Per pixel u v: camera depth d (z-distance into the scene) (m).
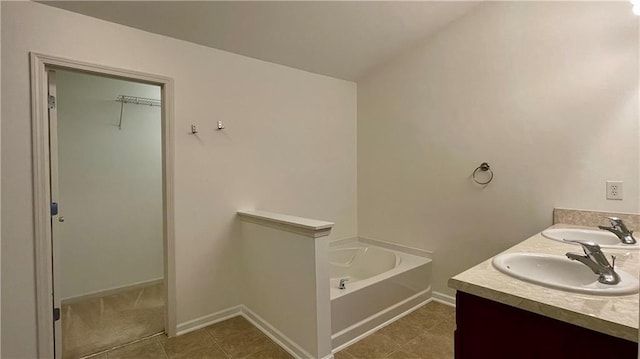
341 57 2.88
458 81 2.57
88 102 2.96
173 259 2.21
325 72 3.08
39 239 1.74
